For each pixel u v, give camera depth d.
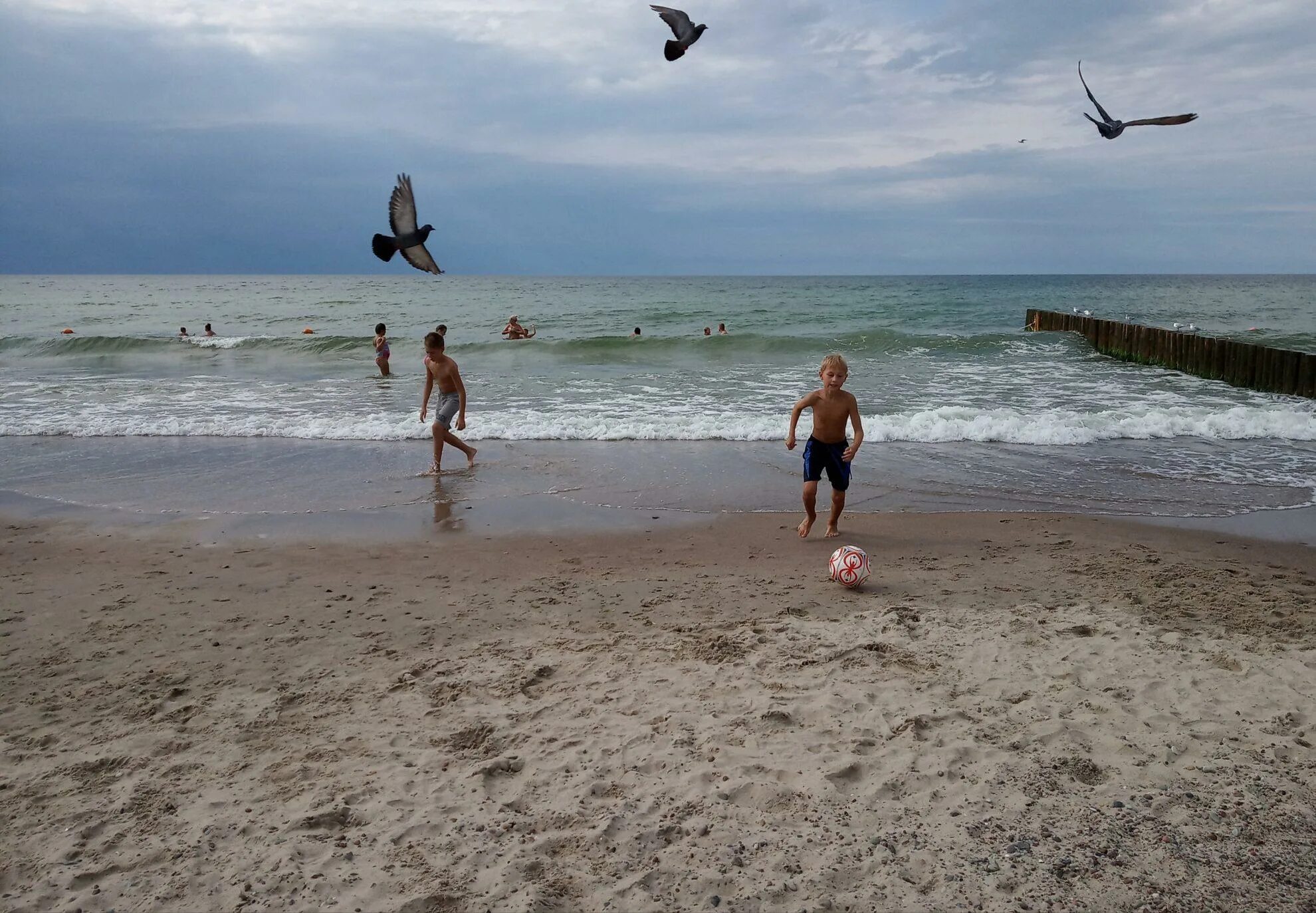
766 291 77.69
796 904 2.79
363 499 8.93
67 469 10.26
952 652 4.90
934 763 3.65
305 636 5.40
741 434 11.82
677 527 7.91
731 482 9.51
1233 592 5.94
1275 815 3.21
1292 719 3.98
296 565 6.88
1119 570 6.52
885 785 3.49
